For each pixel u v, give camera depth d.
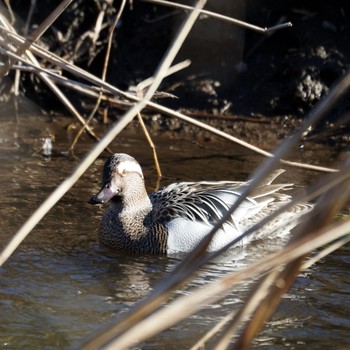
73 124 16.44
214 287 4.36
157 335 8.34
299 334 8.46
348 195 4.31
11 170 13.74
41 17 17.25
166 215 11.72
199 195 12.20
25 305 9.07
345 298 9.48
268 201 12.23
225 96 17.22
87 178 13.67
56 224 11.75
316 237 4.30
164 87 17.22
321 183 4.35
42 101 17.09
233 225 11.79
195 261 4.71
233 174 14.15
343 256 10.76
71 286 9.70
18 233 5.29
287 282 4.51
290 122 16.67
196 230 11.66
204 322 8.70
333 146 15.70
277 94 17.12
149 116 16.77
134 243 11.41
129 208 11.59
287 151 4.50
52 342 8.18
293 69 17.12
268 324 8.70
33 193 12.68
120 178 11.61
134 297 9.45
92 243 11.31
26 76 16.98
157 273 10.45
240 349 4.62
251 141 15.88
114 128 5.45
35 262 10.38
